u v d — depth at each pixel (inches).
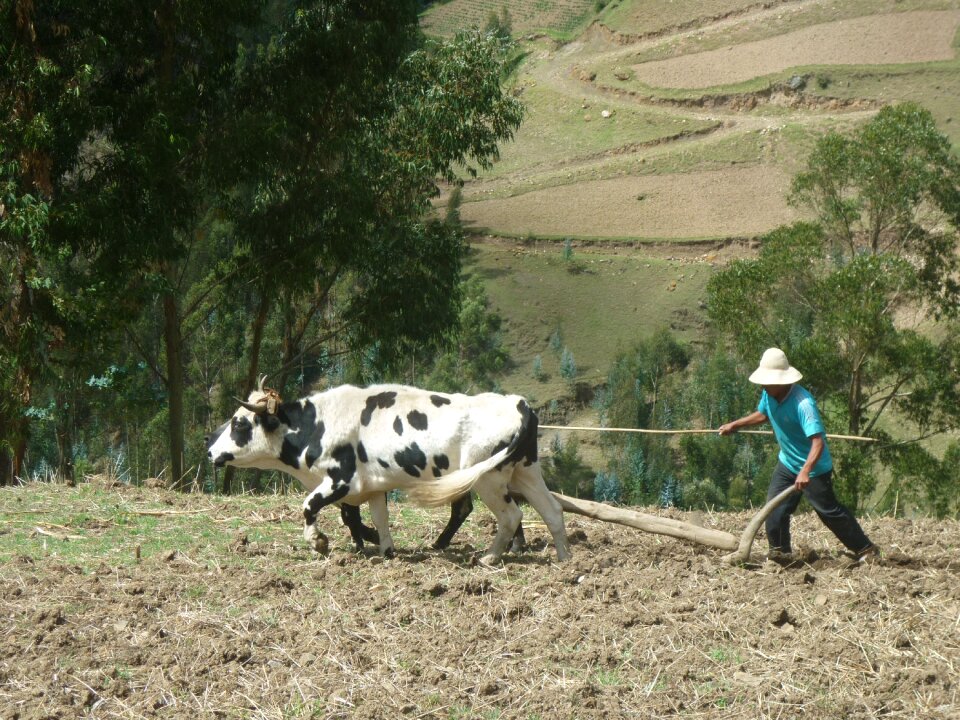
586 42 5349.4
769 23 4837.6
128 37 820.6
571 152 4301.2
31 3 735.1
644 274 3344.0
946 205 1448.1
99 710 237.1
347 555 353.1
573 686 242.1
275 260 917.8
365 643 274.1
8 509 423.5
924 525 438.3
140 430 1766.7
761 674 251.8
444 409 356.8
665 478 2230.6
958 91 4092.0
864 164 1441.9
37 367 811.4
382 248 973.2
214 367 1803.6
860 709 232.2
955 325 1441.9
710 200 3735.2
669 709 233.5
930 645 265.1
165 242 794.8
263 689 246.4
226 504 455.2
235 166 836.0
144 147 749.3
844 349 1414.9
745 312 1369.3
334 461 364.5
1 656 264.5
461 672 253.9
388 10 902.4
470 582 316.5
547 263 3444.9
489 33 1012.5
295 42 872.9
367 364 1226.6
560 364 2942.9
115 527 397.7
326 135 911.0
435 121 977.5
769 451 1989.4
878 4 4783.5
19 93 737.6
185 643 273.1
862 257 1291.8
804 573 320.5
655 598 307.9
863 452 1315.2
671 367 2817.4
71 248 773.3
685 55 4827.8
